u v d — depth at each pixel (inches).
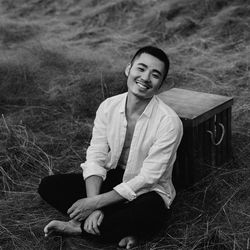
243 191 129.6
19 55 232.7
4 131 166.6
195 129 127.2
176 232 114.7
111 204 108.5
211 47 245.3
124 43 264.8
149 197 108.1
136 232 109.2
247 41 243.1
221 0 279.4
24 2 364.5
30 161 152.0
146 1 312.8
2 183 141.6
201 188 132.2
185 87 205.3
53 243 113.0
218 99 138.8
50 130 174.2
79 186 117.6
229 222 114.7
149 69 109.1
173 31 269.0
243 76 207.3
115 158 116.6
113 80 202.8
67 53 238.1
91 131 170.4
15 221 122.8
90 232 106.2
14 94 202.8
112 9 311.0
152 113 111.7
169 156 110.3
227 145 143.9
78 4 348.5
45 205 130.0
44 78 211.9
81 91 198.2
